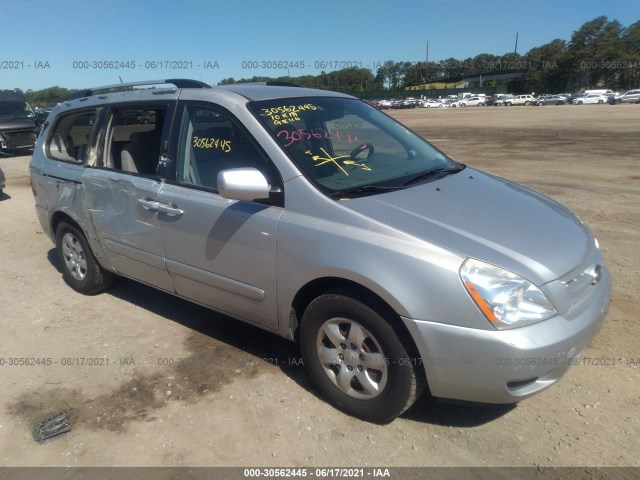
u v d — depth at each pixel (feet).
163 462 8.64
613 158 43.42
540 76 308.81
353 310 8.86
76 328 13.33
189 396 10.35
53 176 15.01
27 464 8.68
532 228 9.20
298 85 13.62
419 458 8.55
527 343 7.72
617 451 8.54
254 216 9.96
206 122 11.23
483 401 8.27
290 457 8.66
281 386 10.58
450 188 10.47
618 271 15.89
